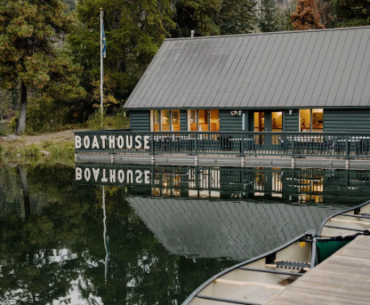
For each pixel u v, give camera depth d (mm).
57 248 11664
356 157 22984
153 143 26969
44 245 11898
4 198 17688
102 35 36312
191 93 29656
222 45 32750
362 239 8781
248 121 28344
